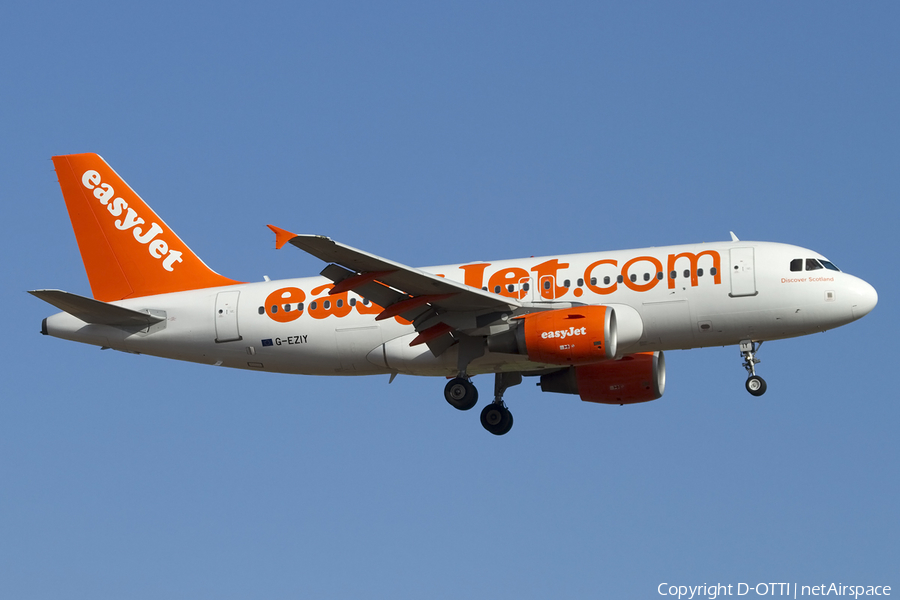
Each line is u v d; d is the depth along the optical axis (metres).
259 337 115.44
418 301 101.69
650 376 115.94
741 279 103.62
